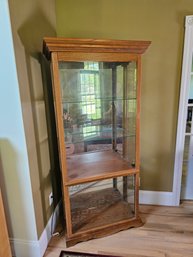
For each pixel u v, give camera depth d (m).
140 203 2.19
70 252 1.58
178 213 2.02
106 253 1.56
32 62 1.41
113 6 1.72
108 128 1.83
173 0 1.65
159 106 1.91
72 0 1.74
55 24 1.80
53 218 1.82
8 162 1.33
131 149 1.72
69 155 1.73
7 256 1.33
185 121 1.89
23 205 1.41
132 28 1.75
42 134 1.59
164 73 1.82
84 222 1.76
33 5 1.40
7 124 1.26
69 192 1.67
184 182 2.23
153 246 1.62
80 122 1.70
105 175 1.58
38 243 1.49
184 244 1.63
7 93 1.21
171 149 2.00
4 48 1.15
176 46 1.75
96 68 1.60
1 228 1.25
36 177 1.46
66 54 1.30
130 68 1.56
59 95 1.37
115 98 1.73
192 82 1.89
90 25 1.78
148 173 2.10
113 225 1.74
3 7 1.09
